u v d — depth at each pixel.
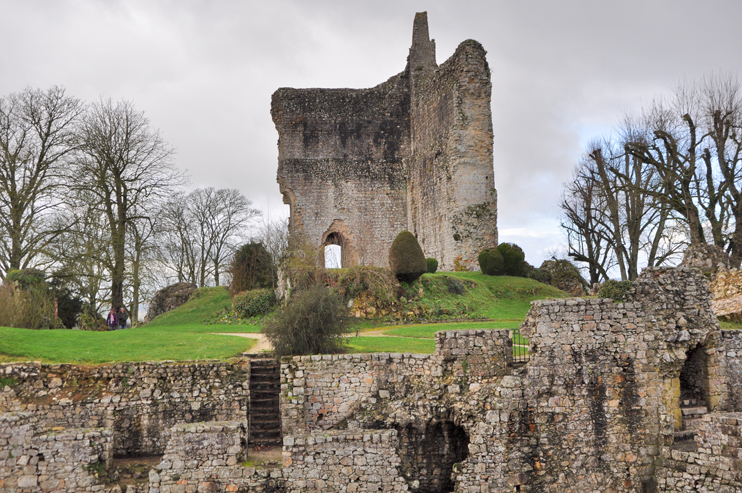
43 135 30.67
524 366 15.55
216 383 15.49
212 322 28.03
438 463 15.43
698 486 13.86
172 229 40.00
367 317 26.45
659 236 31.81
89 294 30.50
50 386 14.97
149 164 33.78
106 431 13.82
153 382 15.35
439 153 36.75
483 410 14.91
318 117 43.81
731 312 21.62
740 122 28.56
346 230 43.31
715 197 29.08
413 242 28.36
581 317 15.28
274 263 34.62
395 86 44.31
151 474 13.59
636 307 15.40
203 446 13.79
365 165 43.66
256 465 13.86
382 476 13.91
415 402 15.45
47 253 28.27
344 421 15.54
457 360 15.50
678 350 15.45
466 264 33.72
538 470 14.66
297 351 16.98
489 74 34.72
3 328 19.02
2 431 13.23
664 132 29.86
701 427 14.04
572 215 39.28
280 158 43.53
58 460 13.31
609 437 14.89
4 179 29.25
